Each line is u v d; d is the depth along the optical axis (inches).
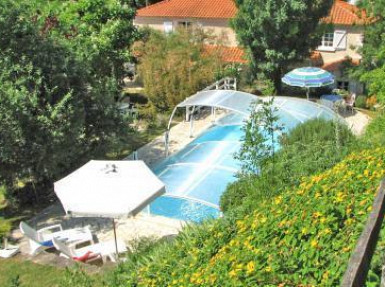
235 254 267.9
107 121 789.2
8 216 732.7
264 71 1374.3
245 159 565.0
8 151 661.9
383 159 348.8
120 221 694.5
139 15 1658.5
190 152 780.6
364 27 1283.2
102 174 564.7
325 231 245.9
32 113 690.8
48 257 544.4
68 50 760.3
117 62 1171.9
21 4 738.2
